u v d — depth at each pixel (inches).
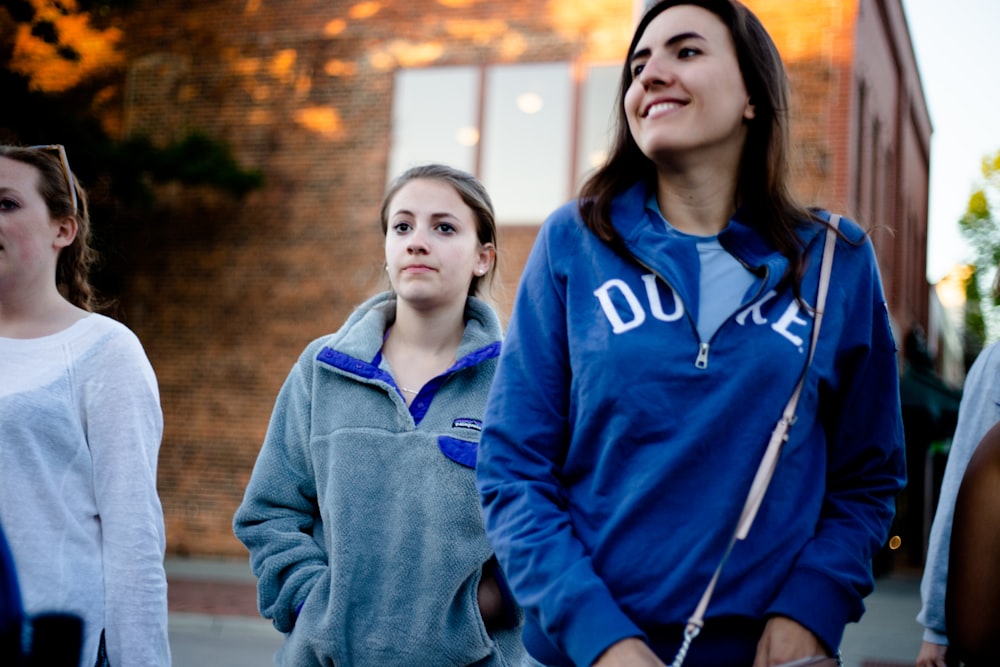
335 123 515.5
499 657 101.1
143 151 495.2
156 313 529.7
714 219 74.9
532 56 489.1
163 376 525.0
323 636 96.7
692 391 65.9
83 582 90.4
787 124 74.5
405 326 111.2
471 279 118.2
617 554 65.1
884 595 526.9
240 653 319.0
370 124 509.7
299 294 513.7
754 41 73.4
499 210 482.0
